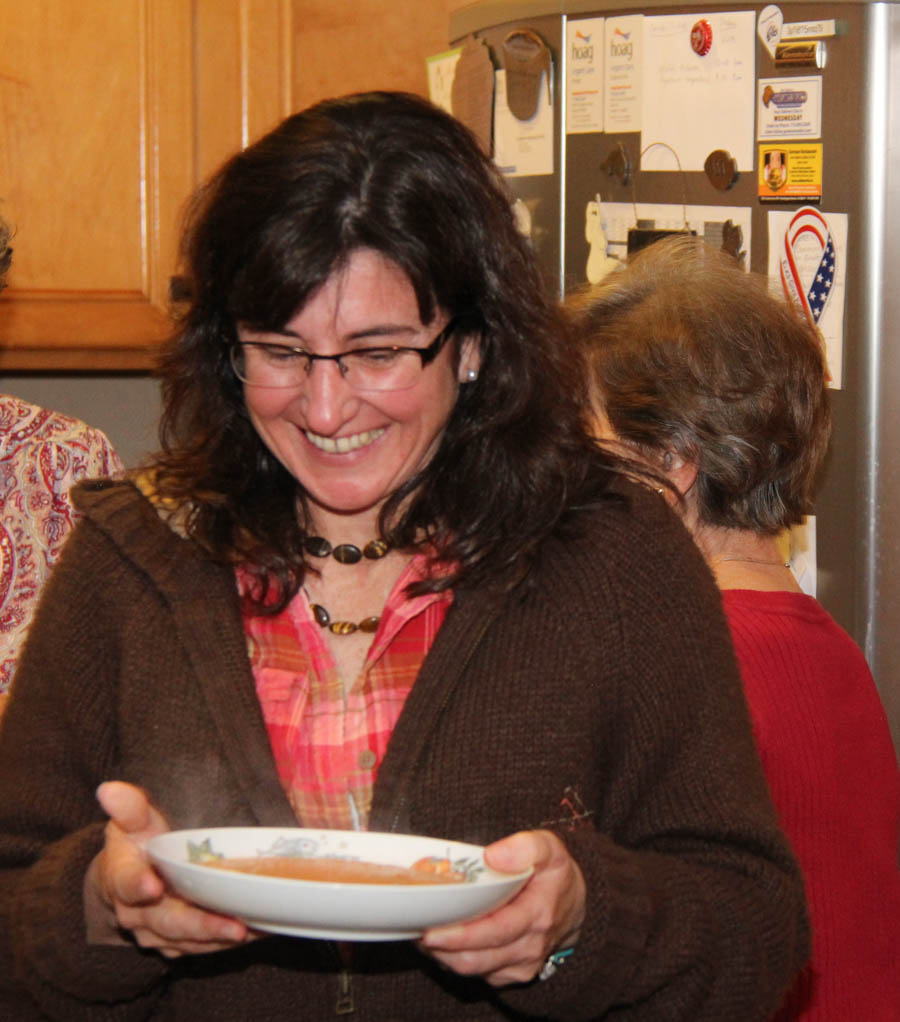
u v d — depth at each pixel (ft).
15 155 8.94
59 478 6.67
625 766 3.89
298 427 3.87
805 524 6.33
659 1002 3.56
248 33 9.23
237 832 3.45
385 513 4.04
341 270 3.60
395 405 3.75
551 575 3.96
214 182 3.87
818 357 5.49
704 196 7.29
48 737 3.97
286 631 4.05
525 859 3.11
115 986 3.51
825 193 6.76
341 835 3.47
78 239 9.13
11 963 3.62
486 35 8.66
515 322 3.95
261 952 3.86
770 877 3.74
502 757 3.79
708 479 5.36
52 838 3.86
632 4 7.52
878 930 5.03
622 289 5.74
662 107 7.45
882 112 6.57
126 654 3.98
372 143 3.68
